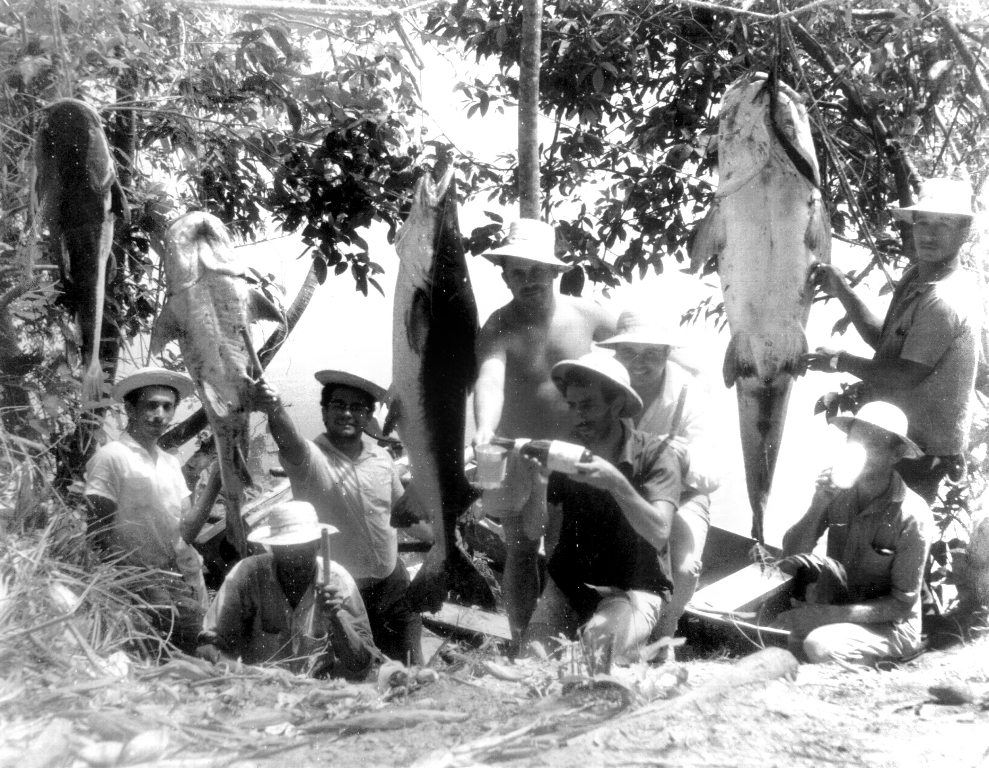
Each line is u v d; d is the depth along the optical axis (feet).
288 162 24.76
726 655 16.81
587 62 25.02
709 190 26.81
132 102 22.40
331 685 12.81
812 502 17.19
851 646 15.87
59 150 15.06
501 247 16.57
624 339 15.96
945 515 20.03
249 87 24.09
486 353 16.63
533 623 15.15
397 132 25.34
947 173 22.89
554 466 13.69
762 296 15.81
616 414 14.40
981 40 21.94
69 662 12.22
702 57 25.40
